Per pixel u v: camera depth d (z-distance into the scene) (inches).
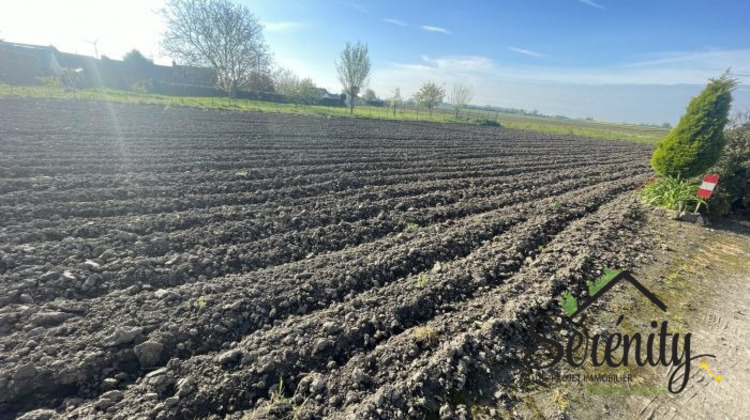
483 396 112.1
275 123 748.6
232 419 98.4
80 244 171.3
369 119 1130.7
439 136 824.9
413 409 103.0
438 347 127.3
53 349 109.7
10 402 97.3
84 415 95.0
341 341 127.4
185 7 1151.0
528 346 135.0
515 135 1076.5
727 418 110.1
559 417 106.1
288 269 171.2
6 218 190.2
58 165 295.4
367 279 169.5
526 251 214.7
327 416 100.1
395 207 275.6
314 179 329.7
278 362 115.1
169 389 105.8
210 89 1395.2
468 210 285.3
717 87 303.9
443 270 181.2
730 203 323.6
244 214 232.1
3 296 130.0
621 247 231.9
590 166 570.3
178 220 209.5
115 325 123.1
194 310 134.2
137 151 371.6
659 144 349.7
